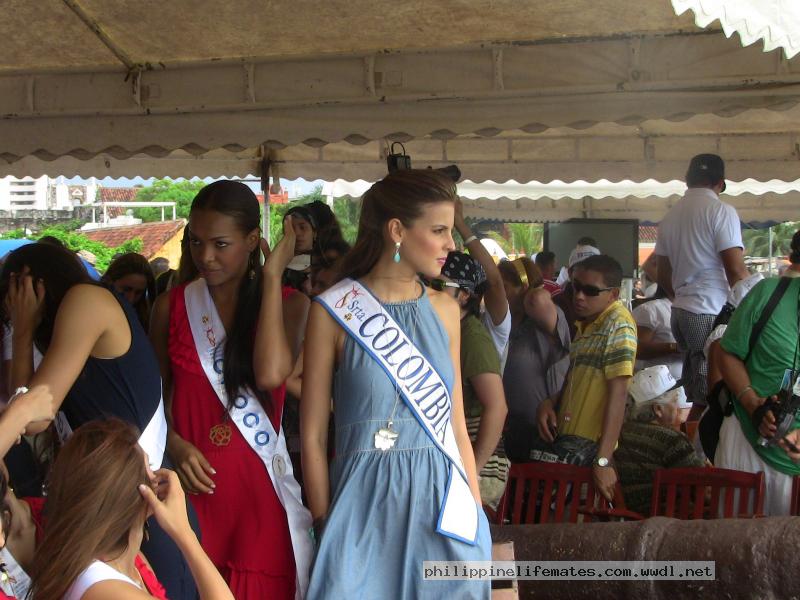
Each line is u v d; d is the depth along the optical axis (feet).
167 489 7.18
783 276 13.30
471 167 27.84
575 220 36.86
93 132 17.95
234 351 9.41
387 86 16.89
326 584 8.10
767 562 10.31
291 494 9.41
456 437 8.87
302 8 15.07
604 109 16.06
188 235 9.82
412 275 8.60
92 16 15.53
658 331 22.34
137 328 8.90
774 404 12.58
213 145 17.66
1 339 9.75
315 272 15.71
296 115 17.38
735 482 12.32
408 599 8.16
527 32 15.94
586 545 11.18
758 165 25.72
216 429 9.46
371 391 8.27
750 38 8.44
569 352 15.37
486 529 8.55
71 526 6.52
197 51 17.13
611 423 13.42
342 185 30.55
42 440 9.73
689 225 20.13
